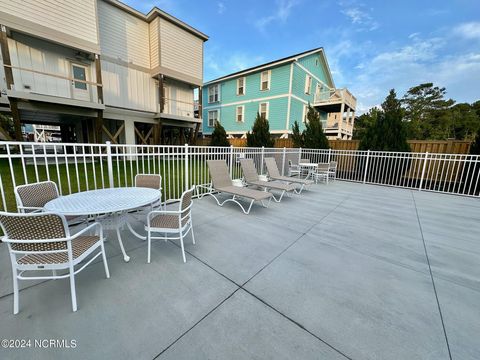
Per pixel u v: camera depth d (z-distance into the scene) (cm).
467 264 253
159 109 1127
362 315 172
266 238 307
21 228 153
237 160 631
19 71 752
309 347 144
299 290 200
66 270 221
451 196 606
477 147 645
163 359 133
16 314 163
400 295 197
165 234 295
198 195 511
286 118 1498
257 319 166
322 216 410
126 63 1009
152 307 174
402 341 150
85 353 136
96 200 239
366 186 741
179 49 1110
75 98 879
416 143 822
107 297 183
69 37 763
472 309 182
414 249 287
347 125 1711
